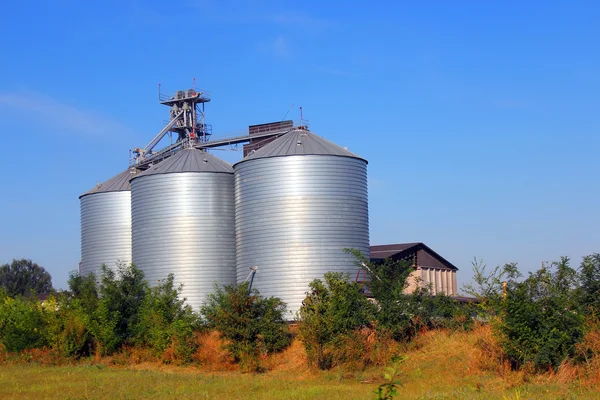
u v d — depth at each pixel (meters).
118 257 69.00
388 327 41.94
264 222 54.38
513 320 33.69
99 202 70.50
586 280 34.81
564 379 31.58
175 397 31.69
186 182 59.84
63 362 49.75
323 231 53.38
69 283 59.44
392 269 44.81
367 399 29.22
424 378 34.81
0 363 50.78
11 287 127.69
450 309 43.19
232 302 45.44
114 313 51.19
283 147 55.47
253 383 35.81
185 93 73.81
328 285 44.00
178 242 59.16
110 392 33.56
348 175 54.97
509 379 31.89
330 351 40.97
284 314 52.06
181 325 48.22
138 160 74.06
